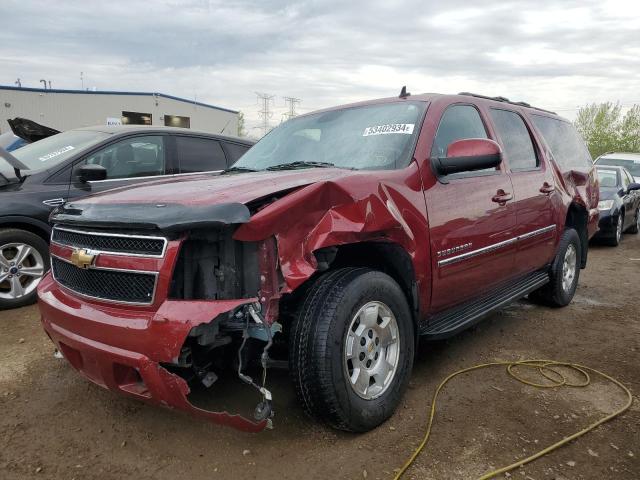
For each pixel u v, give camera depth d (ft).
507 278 13.71
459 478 7.97
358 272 8.99
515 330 15.21
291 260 7.86
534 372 12.09
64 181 17.28
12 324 14.94
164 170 19.83
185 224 7.28
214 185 8.98
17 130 22.63
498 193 12.53
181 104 111.34
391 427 9.43
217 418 7.58
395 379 9.60
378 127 11.67
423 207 10.16
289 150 12.51
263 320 7.66
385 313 9.43
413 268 9.88
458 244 11.04
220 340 8.01
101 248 8.11
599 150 172.35
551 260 16.48
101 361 7.79
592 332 15.14
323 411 8.47
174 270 7.52
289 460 8.45
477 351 13.43
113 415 9.93
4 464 8.39
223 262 7.72
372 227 8.78
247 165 12.80
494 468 8.21
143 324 7.40
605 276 23.70
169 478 8.02
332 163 11.16
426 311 10.71
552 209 15.47
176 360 7.14
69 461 8.48
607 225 32.32
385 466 8.27
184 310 7.24
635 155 52.85
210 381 8.50
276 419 9.66
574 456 8.59
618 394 10.93
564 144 18.19
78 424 9.61
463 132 12.42
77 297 8.47
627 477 8.02
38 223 16.49
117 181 18.43
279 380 11.23
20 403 10.42
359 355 8.93
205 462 8.42
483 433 9.27
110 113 102.27
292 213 7.89
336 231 8.29
